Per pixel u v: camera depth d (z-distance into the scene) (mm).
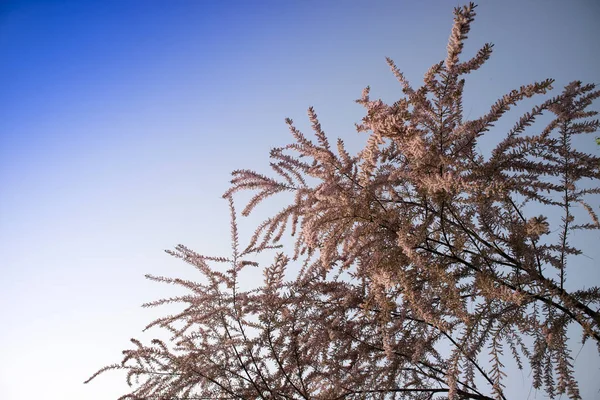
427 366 2939
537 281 2402
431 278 2422
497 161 2289
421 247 2631
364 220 2477
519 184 2377
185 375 3012
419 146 2150
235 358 3086
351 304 2828
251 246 3025
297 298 2855
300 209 2834
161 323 3082
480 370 2508
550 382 2477
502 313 2342
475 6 1688
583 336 2277
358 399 2727
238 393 3004
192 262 3150
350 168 2492
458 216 2557
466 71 1862
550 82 1885
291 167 2930
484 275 2365
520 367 2898
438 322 2139
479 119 2096
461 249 2463
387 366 2711
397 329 2641
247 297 2959
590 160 2281
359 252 2549
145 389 3066
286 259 2953
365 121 2094
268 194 2992
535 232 2070
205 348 3154
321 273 2799
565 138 2373
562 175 2377
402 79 2561
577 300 2383
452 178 2078
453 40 1772
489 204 2469
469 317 2223
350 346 2896
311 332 2912
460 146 2217
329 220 2469
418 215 2619
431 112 2072
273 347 2930
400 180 2615
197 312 3057
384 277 2283
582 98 2381
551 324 2346
